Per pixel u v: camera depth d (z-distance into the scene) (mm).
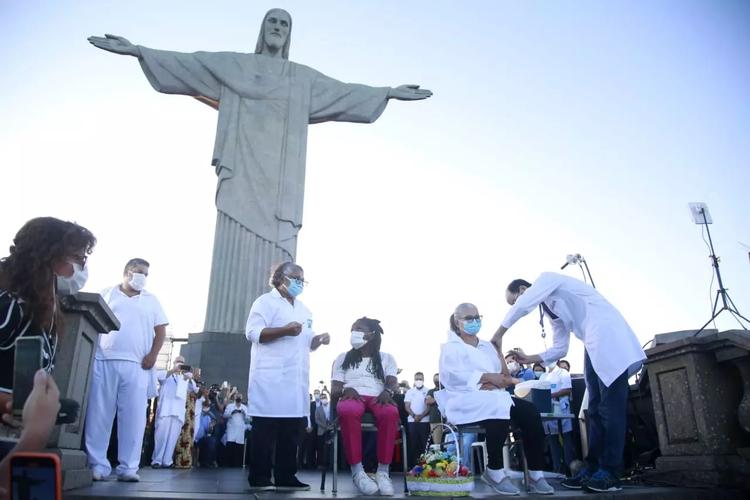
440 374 5289
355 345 5152
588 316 5293
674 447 5945
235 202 15508
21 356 1862
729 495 5090
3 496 1456
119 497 3732
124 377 5934
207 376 13773
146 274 6293
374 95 17234
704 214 7016
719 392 5730
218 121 16047
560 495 4574
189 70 16031
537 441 4910
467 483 4590
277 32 17406
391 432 4859
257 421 4957
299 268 5473
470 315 5320
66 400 2191
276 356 5094
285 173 16000
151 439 10641
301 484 5086
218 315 14617
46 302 2363
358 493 4746
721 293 6691
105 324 5449
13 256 2410
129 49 15422
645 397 7590
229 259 15062
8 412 2051
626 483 5918
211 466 11602
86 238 2588
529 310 5270
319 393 13078
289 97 16594
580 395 8820
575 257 7941
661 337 7219
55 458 1411
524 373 9242
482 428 5152
